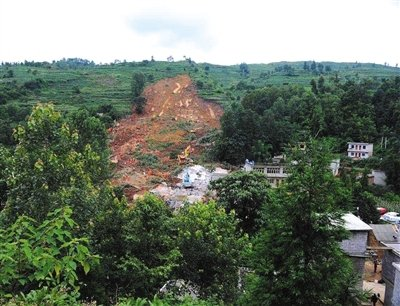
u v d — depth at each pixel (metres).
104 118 77.19
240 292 15.60
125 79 119.25
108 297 13.08
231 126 58.78
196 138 71.88
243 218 24.03
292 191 11.40
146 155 62.09
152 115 86.50
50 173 16.47
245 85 118.19
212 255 15.36
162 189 42.38
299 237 11.23
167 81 112.81
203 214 16.25
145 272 13.60
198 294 15.13
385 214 40.62
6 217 15.72
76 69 136.62
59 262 5.84
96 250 13.92
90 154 21.69
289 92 77.69
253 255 11.95
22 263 6.02
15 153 17.42
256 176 25.16
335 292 11.04
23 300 6.02
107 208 15.12
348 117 63.50
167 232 15.92
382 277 23.33
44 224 6.21
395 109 62.59
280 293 11.05
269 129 59.34
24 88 93.94
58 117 18.27
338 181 11.73
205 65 179.00
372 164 54.25
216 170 49.00
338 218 11.46
